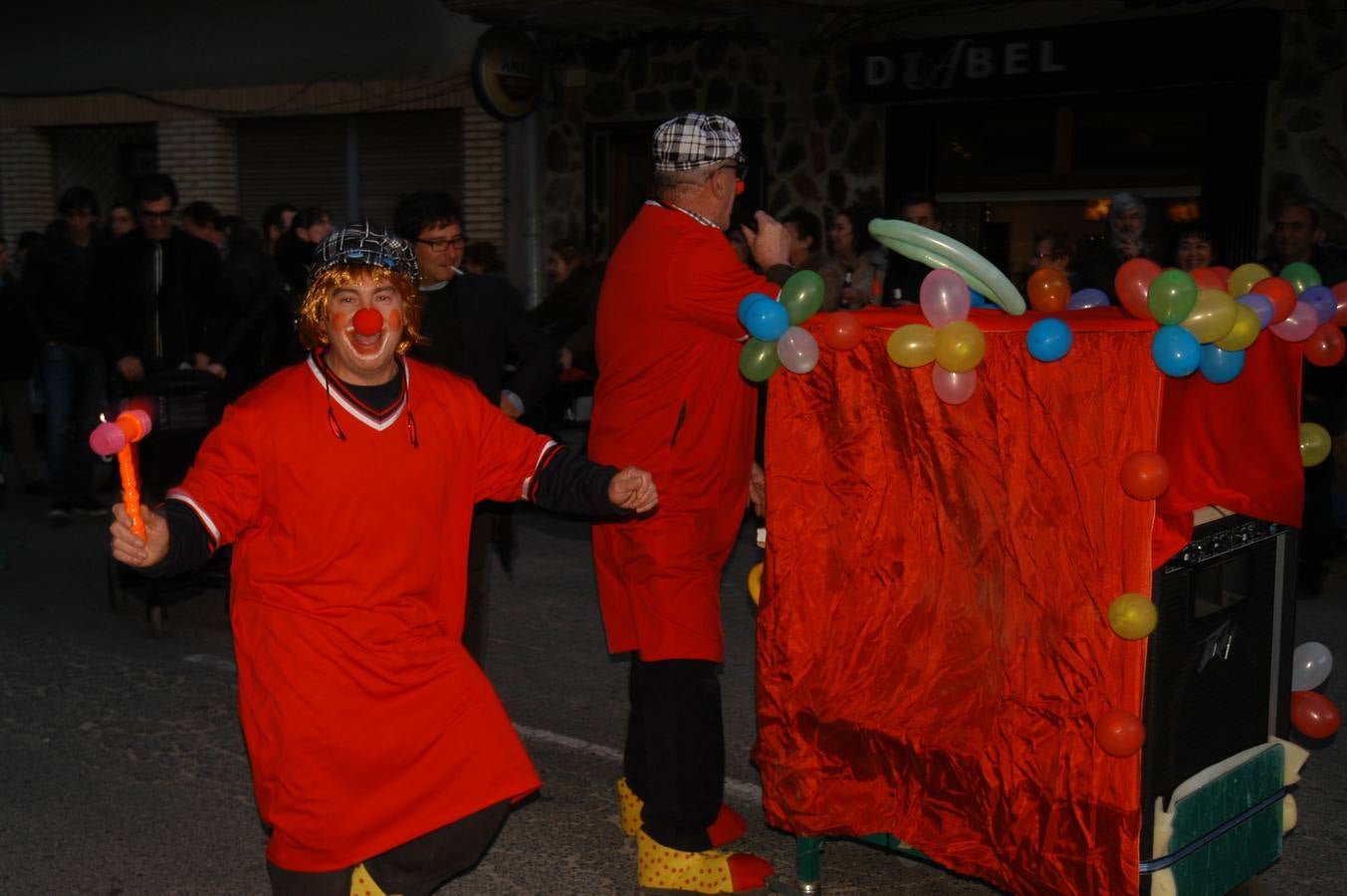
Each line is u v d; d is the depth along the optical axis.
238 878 3.85
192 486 2.68
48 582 7.43
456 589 2.98
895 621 3.25
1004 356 2.99
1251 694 3.24
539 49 12.25
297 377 2.81
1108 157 9.92
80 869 3.90
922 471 3.17
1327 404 6.55
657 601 3.45
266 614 2.76
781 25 10.77
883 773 3.30
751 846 3.96
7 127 15.27
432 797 2.79
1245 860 3.19
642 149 12.15
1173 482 2.85
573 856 3.91
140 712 5.23
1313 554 6.63
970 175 10.59
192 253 7.41
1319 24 8.79
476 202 12.81
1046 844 3.00
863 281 7.98
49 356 9.12
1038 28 9.56
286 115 13.70
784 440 3.34
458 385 2.98
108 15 14.48
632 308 3.44
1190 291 2.70
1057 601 2.94
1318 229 6.74
